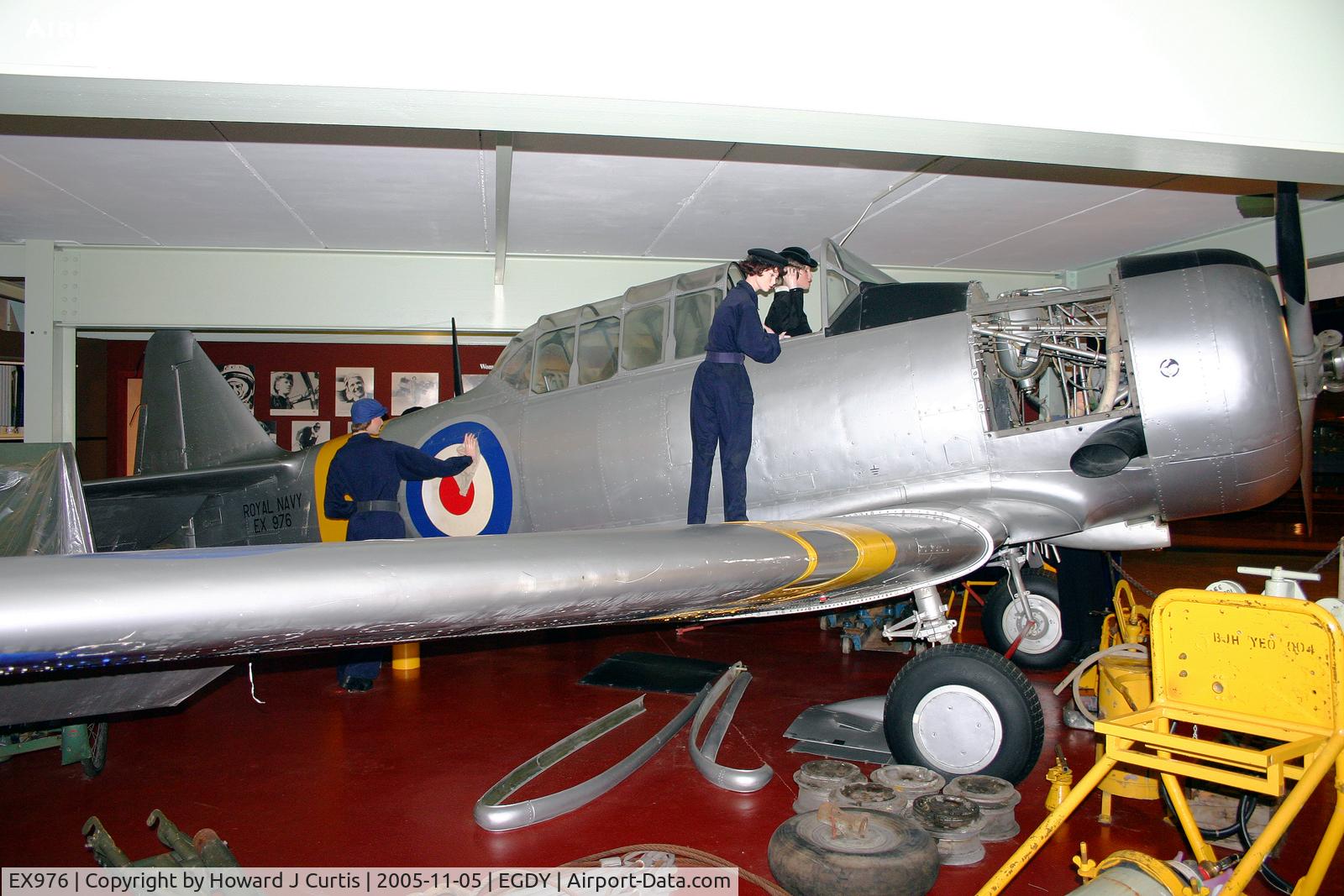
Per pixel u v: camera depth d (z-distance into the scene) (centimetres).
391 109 295
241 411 670
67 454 368
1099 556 500
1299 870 267
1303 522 1186
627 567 265
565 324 495
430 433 546
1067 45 320
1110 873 205
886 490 400
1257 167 365
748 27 296
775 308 455
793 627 691
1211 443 354
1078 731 408
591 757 378
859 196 617
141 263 721
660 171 562
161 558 222
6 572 204
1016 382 424
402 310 750
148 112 291
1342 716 211
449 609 236
